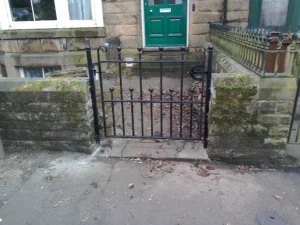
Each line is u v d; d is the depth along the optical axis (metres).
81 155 3.18
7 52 6.10
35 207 2.42
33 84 3.00
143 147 3.23
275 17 6.00
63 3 5.85
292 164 2.88
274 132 2.75
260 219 2.23
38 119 3.11
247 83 2.62
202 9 6.31
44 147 3.25
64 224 2.23
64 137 3.16
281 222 2.20
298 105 3.86
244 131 2.78
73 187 2.67
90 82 3.08
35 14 6.01
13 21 6.09
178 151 3.11
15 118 3.14
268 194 2.51
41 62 6.02
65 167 2.97
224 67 3.75
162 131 3.47
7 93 3.04
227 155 2.91
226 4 6.18
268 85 2.58
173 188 2.62
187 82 5.84
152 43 6.69
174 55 6.61
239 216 2.27
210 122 2.82
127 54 6.68
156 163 2.99
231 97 2.67
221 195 2.51
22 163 3.05
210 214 2.30
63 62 5.99
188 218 2.26
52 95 2.98
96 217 2.30
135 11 6.38
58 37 5.90
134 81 5.98
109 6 6.34
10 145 3.29
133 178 2.77
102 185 2.69
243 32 3.30
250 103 2.66
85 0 6.06
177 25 6.57
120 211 2.36
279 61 2.52
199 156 3.01
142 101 3.05
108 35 6.55
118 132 3.60
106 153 3.17
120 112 4.32
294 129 3.30
